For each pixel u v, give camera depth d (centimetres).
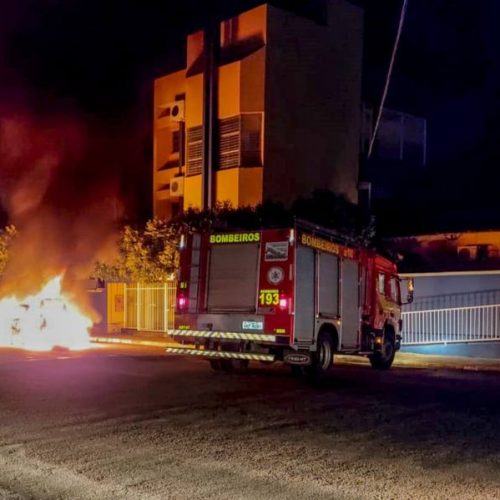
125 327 3089
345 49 2994
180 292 1566
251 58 2759
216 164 2853
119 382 1363
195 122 2991
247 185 2756
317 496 653
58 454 802
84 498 648
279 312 1440
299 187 2834
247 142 2783
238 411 1072
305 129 2858
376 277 1802
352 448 844
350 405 1150
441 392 1335
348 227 2773
